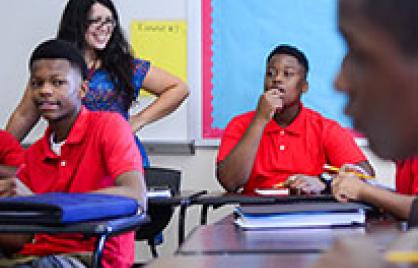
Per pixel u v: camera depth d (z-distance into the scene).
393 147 0.32
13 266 1.59
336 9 0.33
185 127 3.63
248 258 0.87
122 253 1.86
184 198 2.29
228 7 3.63
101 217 1.37
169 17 3.65
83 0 2.88
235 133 3.04
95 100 2.87
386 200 1.54
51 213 1.26
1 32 3.70
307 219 1.29
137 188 1.81
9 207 1.29
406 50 0.30
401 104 0.31
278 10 3.61
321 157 2.93
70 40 2.88
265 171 2.94
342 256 0.31
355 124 0.33
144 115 3.18
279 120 3.00
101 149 1.90
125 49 2.97
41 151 1.95
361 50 0.32
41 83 1.91
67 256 1.69
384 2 0.31
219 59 3.64
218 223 1.44
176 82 3.24
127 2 3.65
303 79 2.99
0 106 3.69
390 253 0.31
